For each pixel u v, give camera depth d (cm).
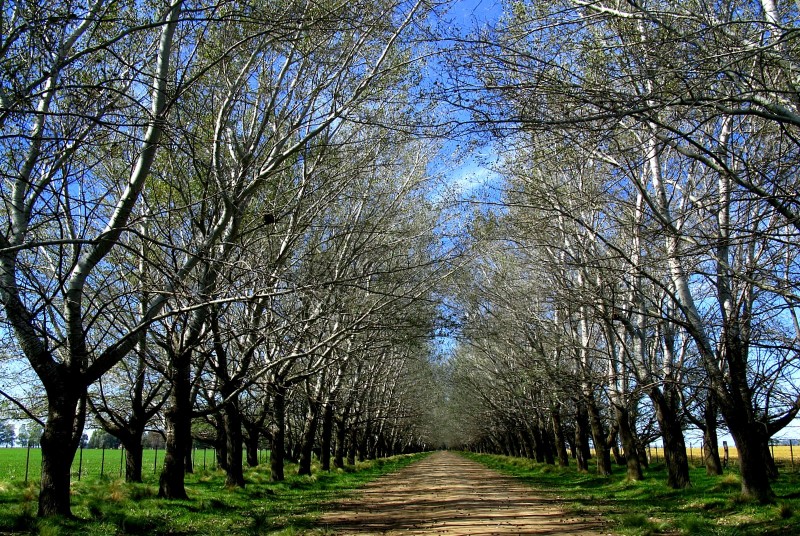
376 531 1320
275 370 2114
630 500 1842
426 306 2284
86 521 1201
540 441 4391
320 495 2230
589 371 2270
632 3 830
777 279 1014
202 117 1417
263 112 1608
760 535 1114
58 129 1183
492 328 2492
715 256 1173
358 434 5362
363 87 1482
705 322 1513
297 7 1237
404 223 2220
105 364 1244
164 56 1169
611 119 1012
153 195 1523
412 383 4888
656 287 1770
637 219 1414
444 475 3719
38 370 1207
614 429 2844
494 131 903
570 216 1408
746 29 979
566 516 1541
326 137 1664
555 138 1120
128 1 1051
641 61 929
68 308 1218
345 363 2948
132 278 1589
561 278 1875
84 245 1327
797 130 1095
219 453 3048
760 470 1455
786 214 878
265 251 1667
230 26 1296
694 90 922
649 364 2062
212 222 1478
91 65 1138
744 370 1477
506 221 1808
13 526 1092
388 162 1864
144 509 1399
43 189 988
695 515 1376
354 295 2048
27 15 873
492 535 1238
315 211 1781
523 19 991
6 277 1105
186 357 1673
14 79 849
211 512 1523
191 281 1482
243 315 1884
